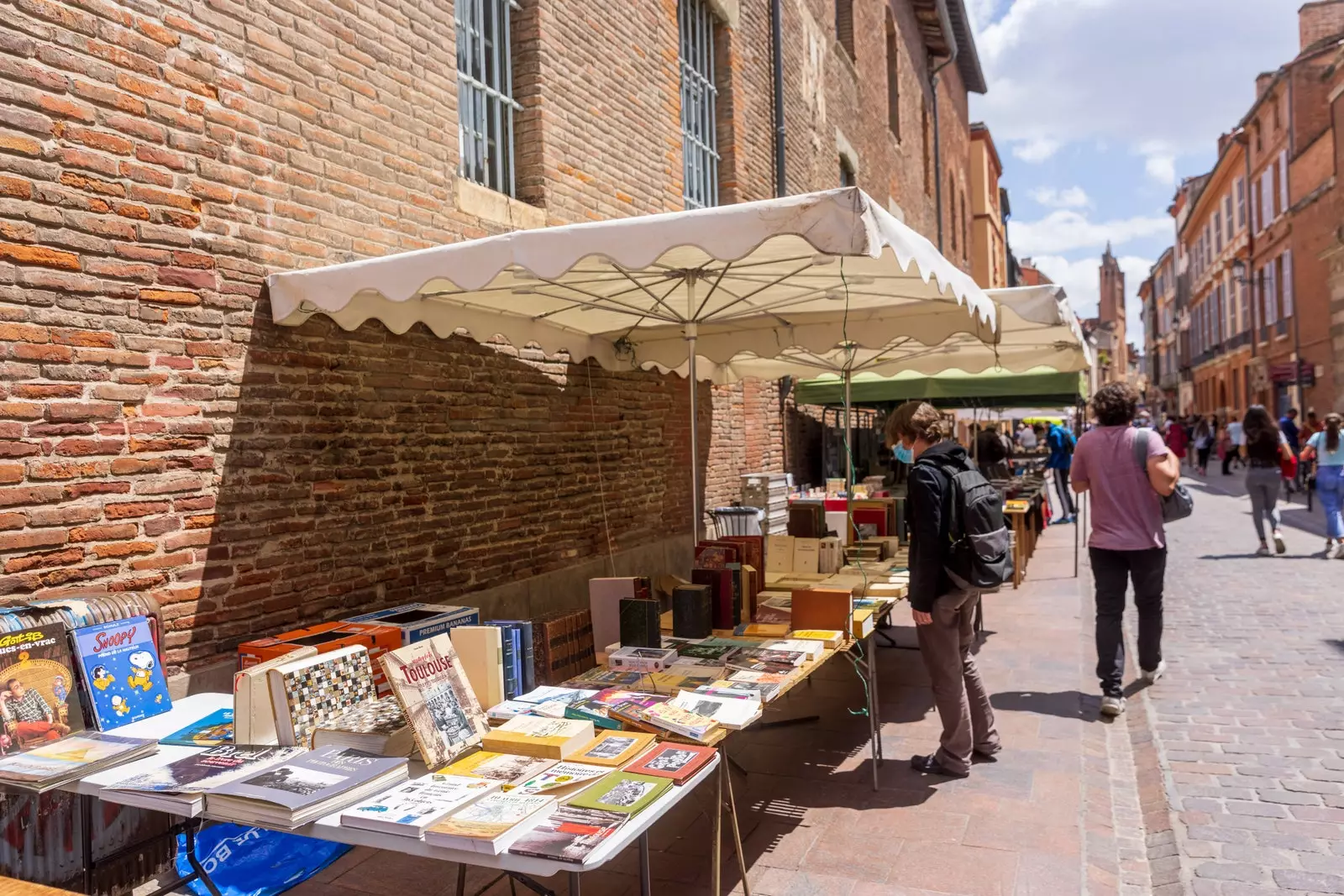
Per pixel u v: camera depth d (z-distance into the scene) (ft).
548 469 23.67
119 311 12.91
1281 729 17.71
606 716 10.92
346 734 10.05
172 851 11.78
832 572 19.57
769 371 28.27
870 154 59.31
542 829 7.81
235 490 14.66
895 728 18.45
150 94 13.41
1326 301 86.48
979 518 14.79
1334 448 37.55
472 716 10.62
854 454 57.47
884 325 20.98
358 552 17.19
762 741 17.94
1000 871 12.18
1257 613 27.84
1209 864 12.48
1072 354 26.84
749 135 37.91
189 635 13.82
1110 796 15.06
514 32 23.50
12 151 11.59
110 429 12.76
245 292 14.89
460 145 21.22
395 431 18.25
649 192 28.94
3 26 11.51
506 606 21.47
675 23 31.12
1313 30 103.04
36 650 10.28
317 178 16.37
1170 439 89.97
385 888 12.34
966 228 106.22
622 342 24.11
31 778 8.95
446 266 13.58
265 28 15.39
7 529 11.47
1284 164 101.81
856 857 12.75
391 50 18.28
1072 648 24.43
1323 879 11.98
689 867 12.68
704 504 33.50
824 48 48.96
